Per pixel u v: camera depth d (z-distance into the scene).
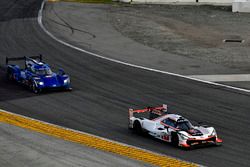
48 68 137.00
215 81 146.50
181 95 132.38
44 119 112.69
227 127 107.81
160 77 150.38
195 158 88.50
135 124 104.56
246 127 108.06
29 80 135.50
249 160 88.31
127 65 164.12
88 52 179.88
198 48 189.00
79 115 115.88
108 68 160.00
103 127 107.44
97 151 91.94
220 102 126.62
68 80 135.12
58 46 186.75
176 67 162.62
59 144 96.00
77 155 89.62
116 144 96.25
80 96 131.00
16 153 91.06
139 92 134.88
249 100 129.00
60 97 129.88
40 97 129.88
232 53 181.75
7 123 109.19
